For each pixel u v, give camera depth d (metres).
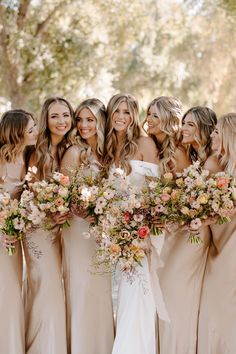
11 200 4.21
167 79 16.45
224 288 4.44
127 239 4.17
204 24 15.65
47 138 4.54
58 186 4.22
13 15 13.40
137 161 4.52
